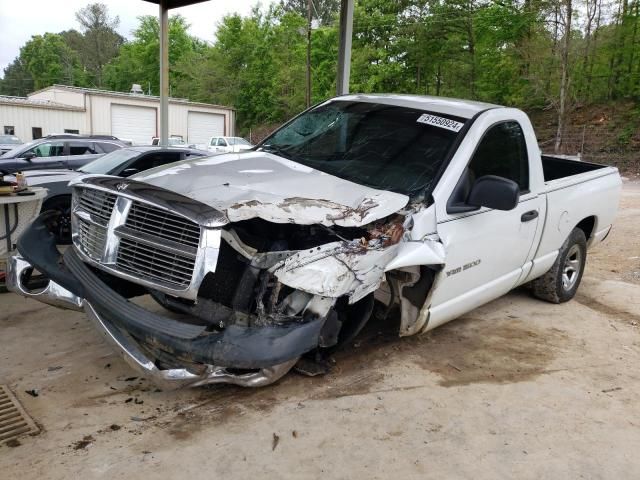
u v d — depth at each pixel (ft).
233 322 10.29
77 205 12.04
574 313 18.57
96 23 281.33
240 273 10.58
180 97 184.96
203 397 11.85
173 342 9.77
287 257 10.25
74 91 116.67
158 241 10.31
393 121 14.96
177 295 10.10
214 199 10.74
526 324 17.30
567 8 93.56
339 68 25.30
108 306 10.57
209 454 9.86
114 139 46.11
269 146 15.80
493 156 14.38
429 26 112.57
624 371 14.23
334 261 10.34
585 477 9.74
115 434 10.34
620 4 101.30
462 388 12.84
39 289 13.60
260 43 169.89
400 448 10.32
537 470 9.86
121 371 12.85
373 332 15.83
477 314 18.03
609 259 26.76
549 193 16.47
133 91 131.54
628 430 11.37
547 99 101.04
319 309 10.34
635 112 97.25
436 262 11.98
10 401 11.30
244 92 168.25
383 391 12.48
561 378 13.64
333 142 14.89
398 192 12.60
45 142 40.34
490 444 10.61
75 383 12.21
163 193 10.61
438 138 13.92
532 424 11.42
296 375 12.99
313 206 10.74
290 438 10.48
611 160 88.99
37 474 9.08
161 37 33.86
